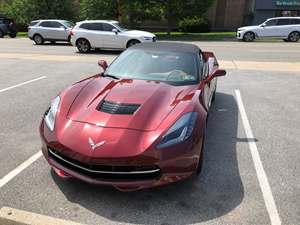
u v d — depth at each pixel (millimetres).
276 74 10227
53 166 3506
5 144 4656
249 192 3596
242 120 5961
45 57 13844
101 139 3223
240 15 36562
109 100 3783
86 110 3645
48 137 3482
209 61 5887
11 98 7133
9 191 3498
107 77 4672
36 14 33219
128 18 30734
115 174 3201
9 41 23578
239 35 23734
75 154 3229
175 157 3229
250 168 4137
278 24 23297
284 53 15484
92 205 3307
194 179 3830
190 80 4512
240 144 4879
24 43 21781
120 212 3219
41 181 3697
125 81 4395
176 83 4418
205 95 4348
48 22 20812
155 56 4941
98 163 3150
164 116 3490
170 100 3850
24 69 10766
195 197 3484
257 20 33406
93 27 16188
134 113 3523
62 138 3357
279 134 5297
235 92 8031
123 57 5082
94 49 17297
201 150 3621
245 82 9102
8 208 3223
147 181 3217
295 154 4562
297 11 32531
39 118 5801
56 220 3080
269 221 3129
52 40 20844
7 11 35125
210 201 3424
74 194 3471
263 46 19312
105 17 30469
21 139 4840
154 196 3480
